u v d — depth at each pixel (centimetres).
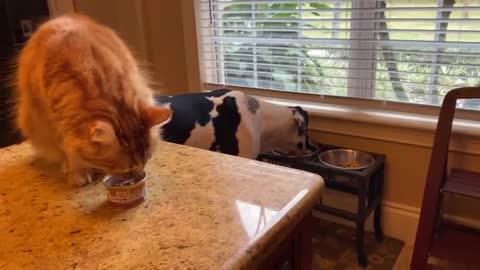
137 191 76
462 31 166
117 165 82
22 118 100
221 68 244
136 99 89
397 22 180
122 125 82
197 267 59
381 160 185
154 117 87
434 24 171
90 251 63
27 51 100
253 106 187
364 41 190
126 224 71
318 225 214
